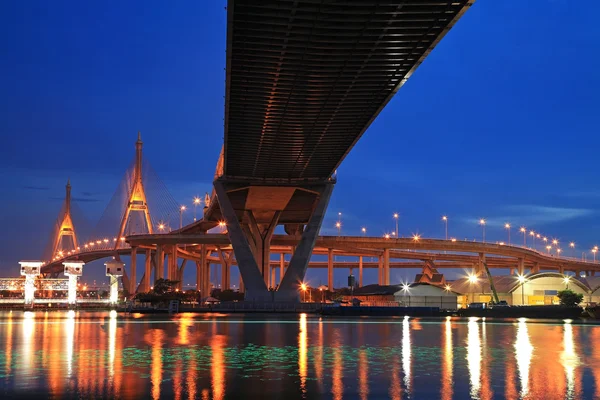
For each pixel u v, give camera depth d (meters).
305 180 98.44
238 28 43.94
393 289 145.38
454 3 40.50
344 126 67.50
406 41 45.56
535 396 23.66
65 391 24.34
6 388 24.95
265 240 120.62
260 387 25.33
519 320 88.19
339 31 44.44
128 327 64.75
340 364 32.47
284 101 58.78
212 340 46.84
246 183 98.50
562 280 139.12
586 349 40.78
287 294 101.44
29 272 156.38
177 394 23.81
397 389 24.98
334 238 190.50
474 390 24.80
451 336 51.81
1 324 72.69
